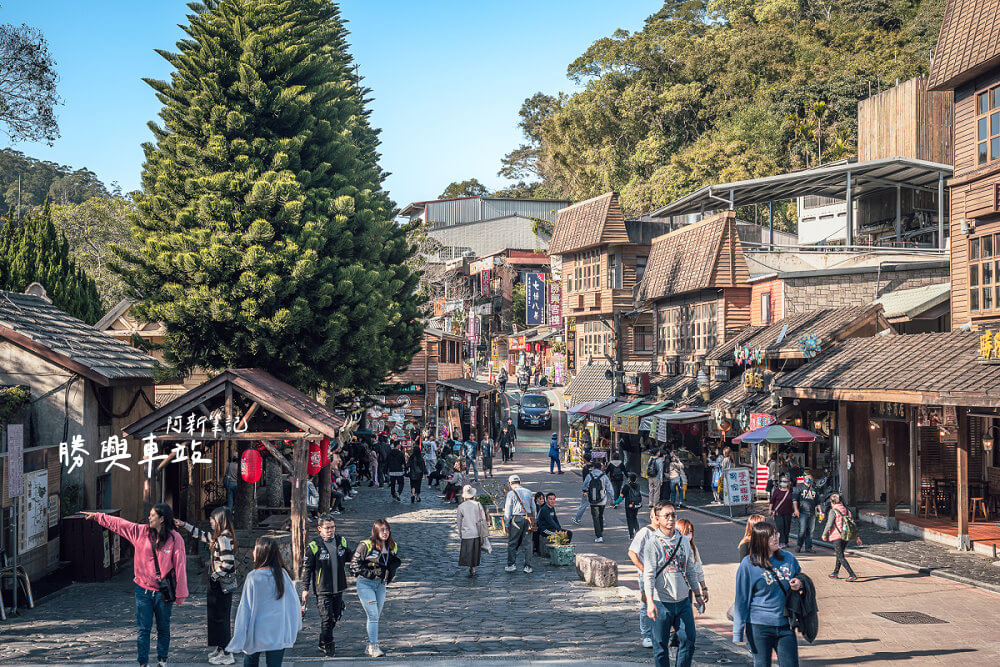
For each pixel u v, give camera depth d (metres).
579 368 53.72
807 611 8.03
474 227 93.06
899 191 41.66
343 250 23.41
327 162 23.92
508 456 43.59
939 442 23.88
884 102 47.16
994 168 21.47
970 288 22.83
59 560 16.08
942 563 17.12
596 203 52.00
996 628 12.52
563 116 85.50
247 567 15.59
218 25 22.91
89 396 17.59
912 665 10.68
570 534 18.64
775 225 70.00
